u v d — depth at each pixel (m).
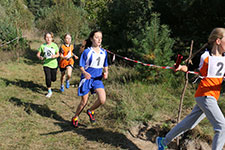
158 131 3.97
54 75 5.81
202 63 2.88
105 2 10.16
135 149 3.53
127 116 4.41
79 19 15.66
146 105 5.02
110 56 9.44
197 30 7.99
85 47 4.07
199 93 2.92
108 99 5.48
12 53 10.70
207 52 2.91
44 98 5.54
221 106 4.96
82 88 3.77
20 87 6.24
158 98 5.45
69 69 6.08
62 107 5.04
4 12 13.57
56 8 16.81
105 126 4.16
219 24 7.79
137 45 7.02
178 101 5.30
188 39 7.95
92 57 3.71
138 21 8.76
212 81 2.86
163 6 8.56
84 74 3.64
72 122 4.07
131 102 5.07
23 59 10.43
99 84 3.81
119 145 3.59
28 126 3.98
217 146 2.78
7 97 5.27
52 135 3.74
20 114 4.41
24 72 8.18
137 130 4.08
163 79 6.40
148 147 3.64
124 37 8.91
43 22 21.00
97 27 10.75
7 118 4.21
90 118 4.04
